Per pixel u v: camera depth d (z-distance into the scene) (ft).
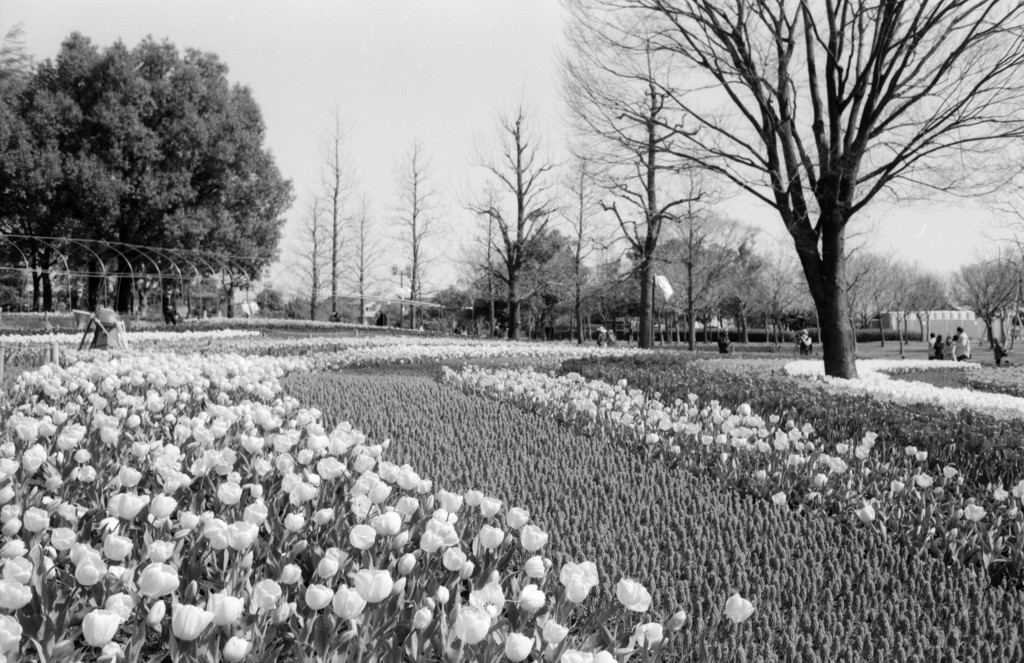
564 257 134.62
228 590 8.80
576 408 27.40
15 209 110.52
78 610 8.47
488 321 168.96
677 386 37.35
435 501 14.47
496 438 24.16
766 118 54.49
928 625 12.64
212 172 123.03
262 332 94.38
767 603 12.42
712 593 12.50
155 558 8.50
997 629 12.82
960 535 16.96
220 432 15.33
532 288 124.77
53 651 7.29
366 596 7.61
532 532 9.11
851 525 17.56
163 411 21.83
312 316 150.92
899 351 148.25
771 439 24.86
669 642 10.67
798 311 185.88
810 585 13.53
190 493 12.67
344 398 30.78
